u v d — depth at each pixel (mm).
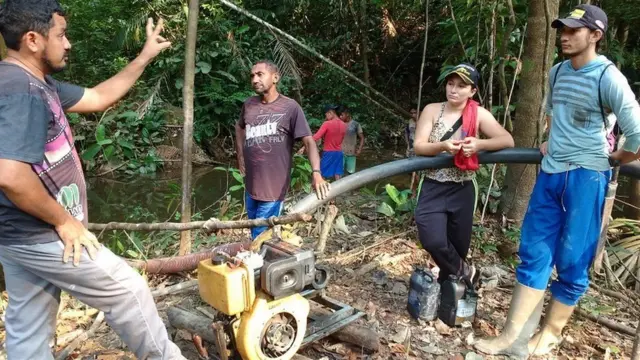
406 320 3432
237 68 11023
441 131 3227
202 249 4672
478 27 4883
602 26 2678
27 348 2279
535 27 4664
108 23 10625
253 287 2402
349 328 2996
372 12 13430
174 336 3104
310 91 14312
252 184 3832
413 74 15461
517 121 4926
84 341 3098
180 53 10875
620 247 4688
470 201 3297
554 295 3088
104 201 8445
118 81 2693
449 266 3387
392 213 5246
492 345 3096
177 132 10953
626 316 3779
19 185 1840
